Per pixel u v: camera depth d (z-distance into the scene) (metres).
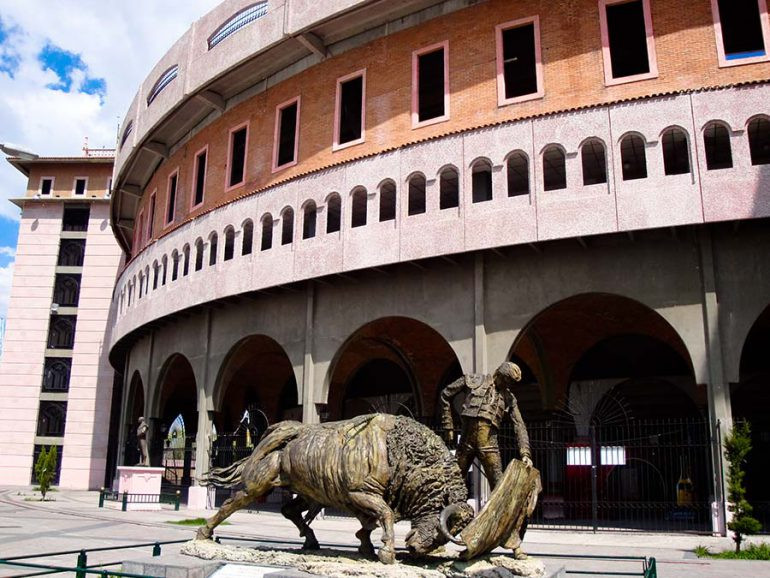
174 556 8.12
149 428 28.72
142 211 35.28
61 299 49.28
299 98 24.42
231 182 26.67
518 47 20.59
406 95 21.66
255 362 31.06
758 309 15.95
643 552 13.45
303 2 22.73
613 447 19.77
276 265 21.84
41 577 10.23
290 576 6.89
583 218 17.02
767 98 16.05
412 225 19.22
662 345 23.25
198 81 26.16
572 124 17.66
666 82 18.16
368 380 28.88
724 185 15.97
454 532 7.21
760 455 22.30
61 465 45.53
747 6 18.56
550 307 18.00
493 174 18.30
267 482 8.22
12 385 47.69
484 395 7.77
